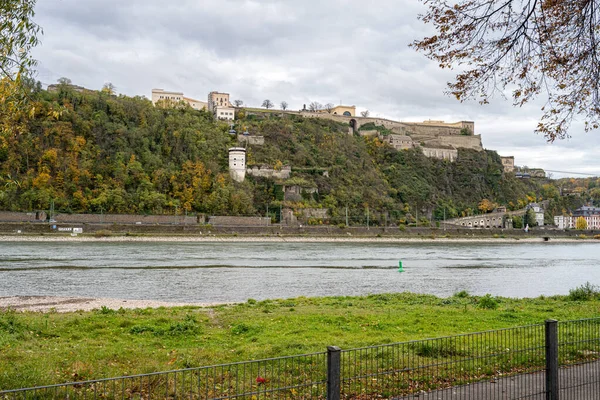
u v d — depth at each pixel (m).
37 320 23.72
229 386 9.77
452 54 17.25
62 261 74.56
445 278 61.94
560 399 11.31
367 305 30.61
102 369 14.20
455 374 12.27
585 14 16.22
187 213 183.00
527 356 13.76
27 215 154.38
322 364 14.69
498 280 60.94
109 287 48.97
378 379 12.67
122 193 178.75
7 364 14.66
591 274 70.69
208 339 19.78
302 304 31.91
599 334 16.05
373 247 139.12
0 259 75.69
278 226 177.12
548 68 17.08
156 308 31.36
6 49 16.00
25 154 173.50
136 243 132.62
